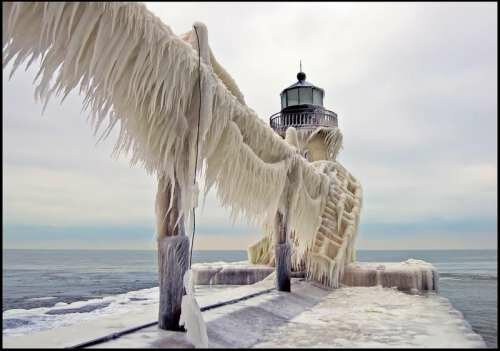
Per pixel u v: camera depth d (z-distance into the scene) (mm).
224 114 7367
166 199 6531
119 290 19047
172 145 6445
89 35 4797
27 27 4426
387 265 15641
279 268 11773
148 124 6113
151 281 25453
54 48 4605
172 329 6133
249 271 16484
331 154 21734
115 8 4711
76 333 5711
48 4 4316
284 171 10727
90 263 64625
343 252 14898
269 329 7363
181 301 6242
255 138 9180
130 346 5250
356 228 16656
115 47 4984
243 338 6504
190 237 6453
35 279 27656
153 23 5305
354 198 17641
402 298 11758
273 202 10453
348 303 10789
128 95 5469
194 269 16844
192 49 6293
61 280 26594
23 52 4516
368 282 14484
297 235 14461
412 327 7500
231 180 8570
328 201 16344
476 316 10656
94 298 15664
